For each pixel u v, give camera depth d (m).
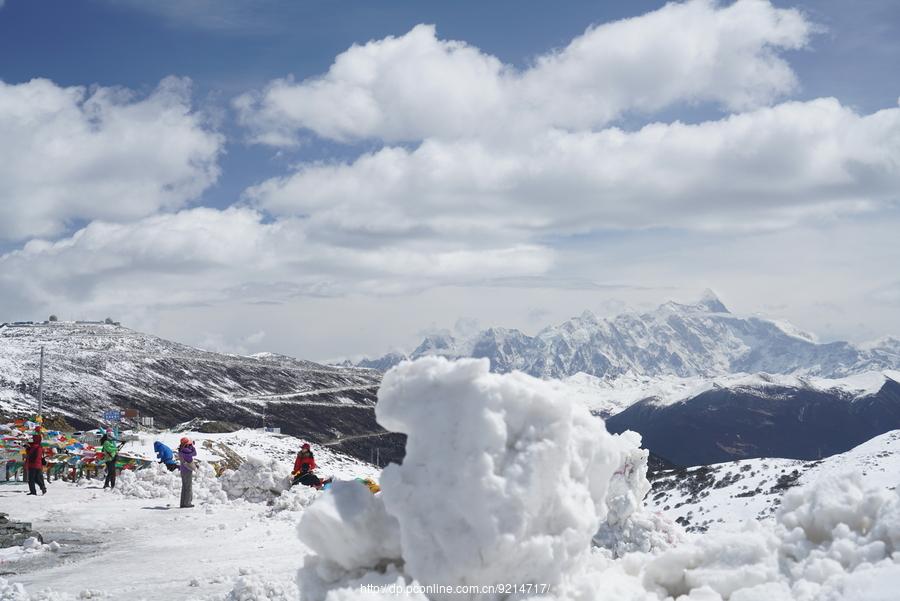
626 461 10.10
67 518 20.00
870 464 87.00
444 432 5.73
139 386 150.25
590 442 6.13
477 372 5.79
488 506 5.56
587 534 5.88
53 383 136.25
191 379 164.00
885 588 4.99
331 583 6.19
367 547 6.11
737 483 93.00
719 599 5.84
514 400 5.79
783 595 5.49
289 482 22.88
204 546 15.48
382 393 6.05
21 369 140.88
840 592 5.18
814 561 5.70
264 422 142.38
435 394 5.83
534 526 5.71
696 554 6.40
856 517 6.02
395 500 5.78
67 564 14.32
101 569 13.54
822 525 6.12
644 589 6.38
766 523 6.79
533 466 5.66
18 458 28.70
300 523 6.23
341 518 6.05
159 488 24.47
